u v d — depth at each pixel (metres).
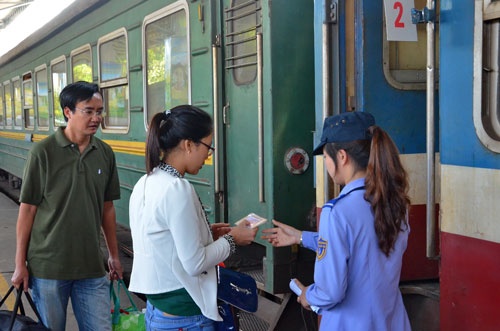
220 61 4.08
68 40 7.87
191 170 2.16
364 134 1.94
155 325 2.13
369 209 1.87
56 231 2.66
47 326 2.71
